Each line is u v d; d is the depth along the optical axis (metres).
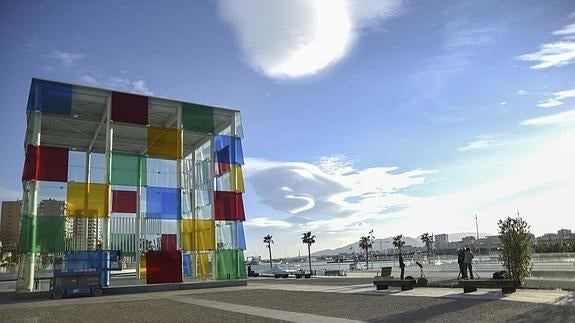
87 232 29.20
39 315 16.02
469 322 10.66
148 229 30.88
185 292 26.17
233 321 12.62
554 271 24.91
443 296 16.64
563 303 13.10
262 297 20.17
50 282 25.27
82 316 15.30
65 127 35.50
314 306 15.51
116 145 40.75
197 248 31.53
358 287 23.66
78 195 28.08
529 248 19.67
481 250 77.50
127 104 30.67
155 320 13.50
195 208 35.75
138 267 30.86
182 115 32.78
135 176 30.91
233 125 34.50
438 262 46.00
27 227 26.22
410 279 22.12
